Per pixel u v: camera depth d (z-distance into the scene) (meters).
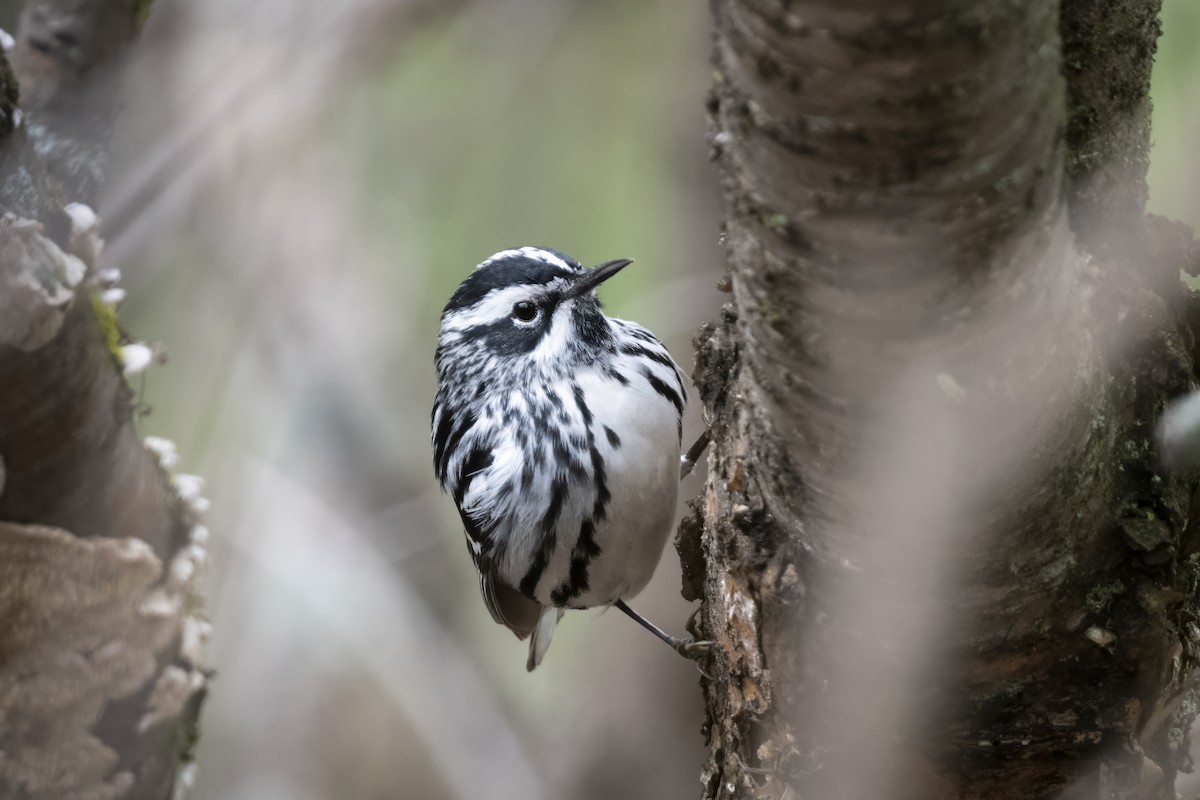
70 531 5.06
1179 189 8.85
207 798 15.50
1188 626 6.00
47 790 5.29
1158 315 5.54
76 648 5.21
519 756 15.64
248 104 12.12
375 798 15.91
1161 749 6.29
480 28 15.43
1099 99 5.87
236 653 15.62
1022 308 4.13
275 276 15.00
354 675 16.02
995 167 3.72
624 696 14.38
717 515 6.80
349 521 16.22
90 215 4.93
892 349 4.16
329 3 12.65
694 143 14.60
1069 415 4.66
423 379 16.62
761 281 4.17
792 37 3.48
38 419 4.71
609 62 15.52
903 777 5.76
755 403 4.95
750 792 6.41
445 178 15.84
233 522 14.53
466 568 17.20
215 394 13.91
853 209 3.81
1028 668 5.45
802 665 5.68
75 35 7.50
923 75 3.48
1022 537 4.97
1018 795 5.73
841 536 5.10
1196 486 5.73
